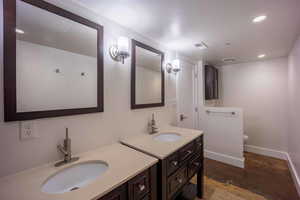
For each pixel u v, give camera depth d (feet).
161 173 3.45
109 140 4.36
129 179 2.66
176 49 7.18
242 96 10.63
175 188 3.96
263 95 9.78
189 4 3.63
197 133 5.53
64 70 3.40
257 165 8.25
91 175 3.33
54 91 3.24
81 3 3.65
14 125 2.76
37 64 3.01
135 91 5.15
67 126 3.47
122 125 4.75
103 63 4.17
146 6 3.74
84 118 3.79
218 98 11.62
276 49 7.34
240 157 8.11
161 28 4.95
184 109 8.21
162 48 6.47
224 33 5.36
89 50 3.85
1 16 2.64
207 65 9.98
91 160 3.36
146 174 3.08
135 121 5.22
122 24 4.66
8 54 2.66
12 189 2.33
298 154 6.14
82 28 3.71
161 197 3.47
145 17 4.28
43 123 3.11
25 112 2.84
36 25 2.99
